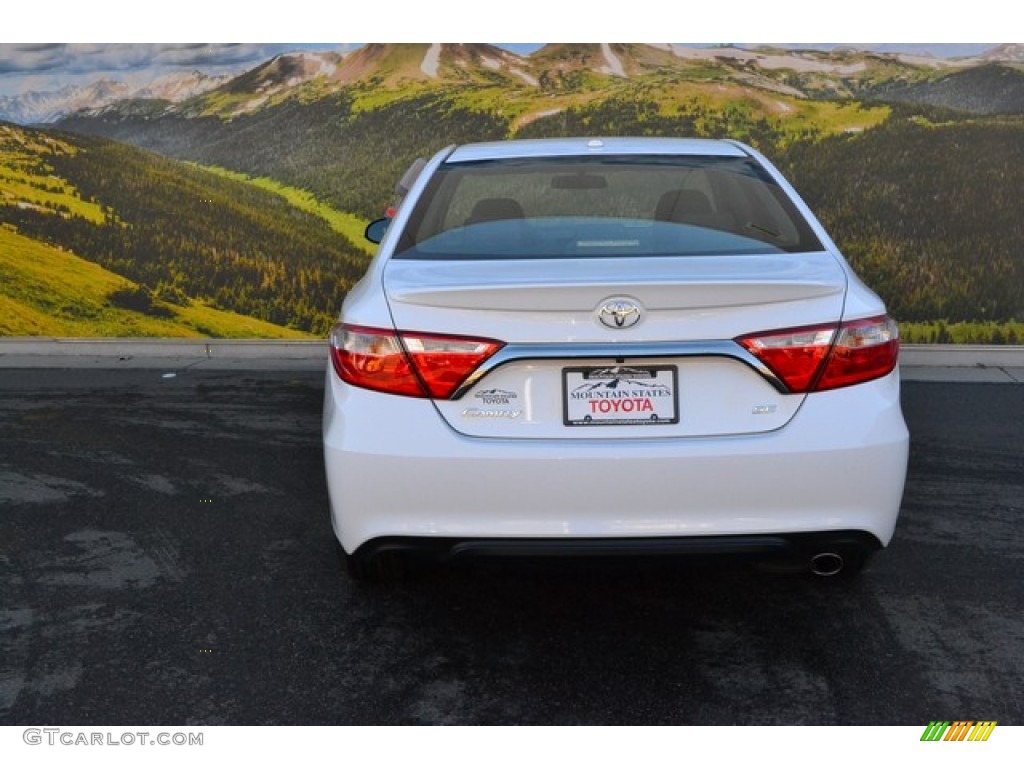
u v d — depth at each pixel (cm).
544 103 720
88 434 512
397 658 285
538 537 255
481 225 314
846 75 675
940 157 660
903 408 545
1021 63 636
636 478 251
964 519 383
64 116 727
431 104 723
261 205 728
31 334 740
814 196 691
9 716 258
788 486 253
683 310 253
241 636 297
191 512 399
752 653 285
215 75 723
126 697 266
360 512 260
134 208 733
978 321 668
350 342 262
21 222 736
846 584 327
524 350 253
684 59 699
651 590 324
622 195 326
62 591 329
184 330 741
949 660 280
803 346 254
